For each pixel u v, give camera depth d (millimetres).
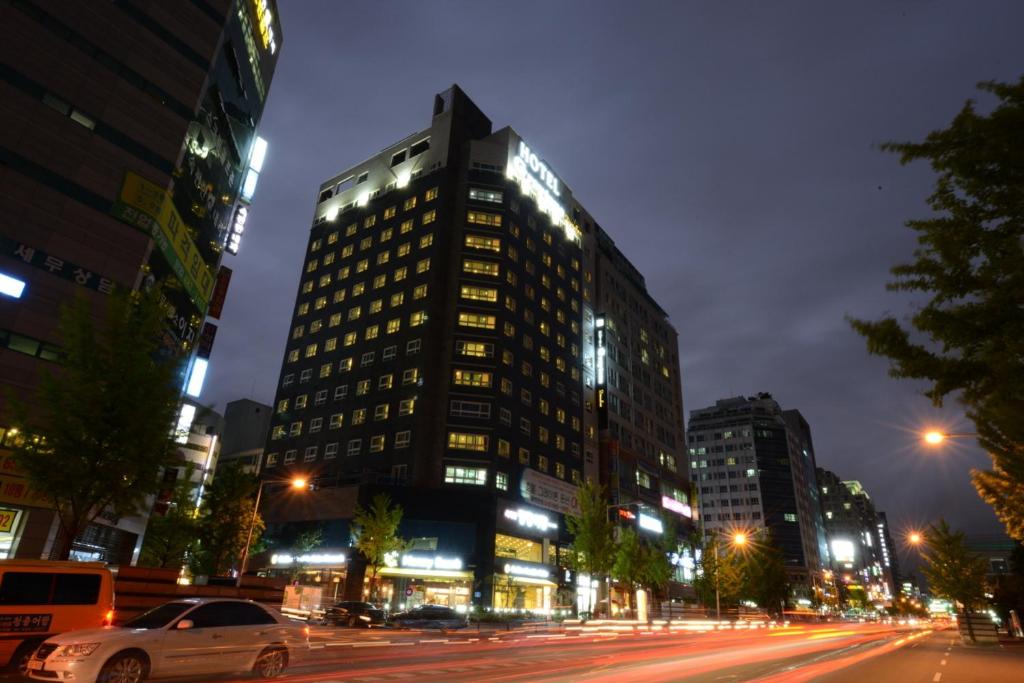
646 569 61344
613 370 95062
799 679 15266
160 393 19812
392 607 55938
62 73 40281
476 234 76750
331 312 80625
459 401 66688
